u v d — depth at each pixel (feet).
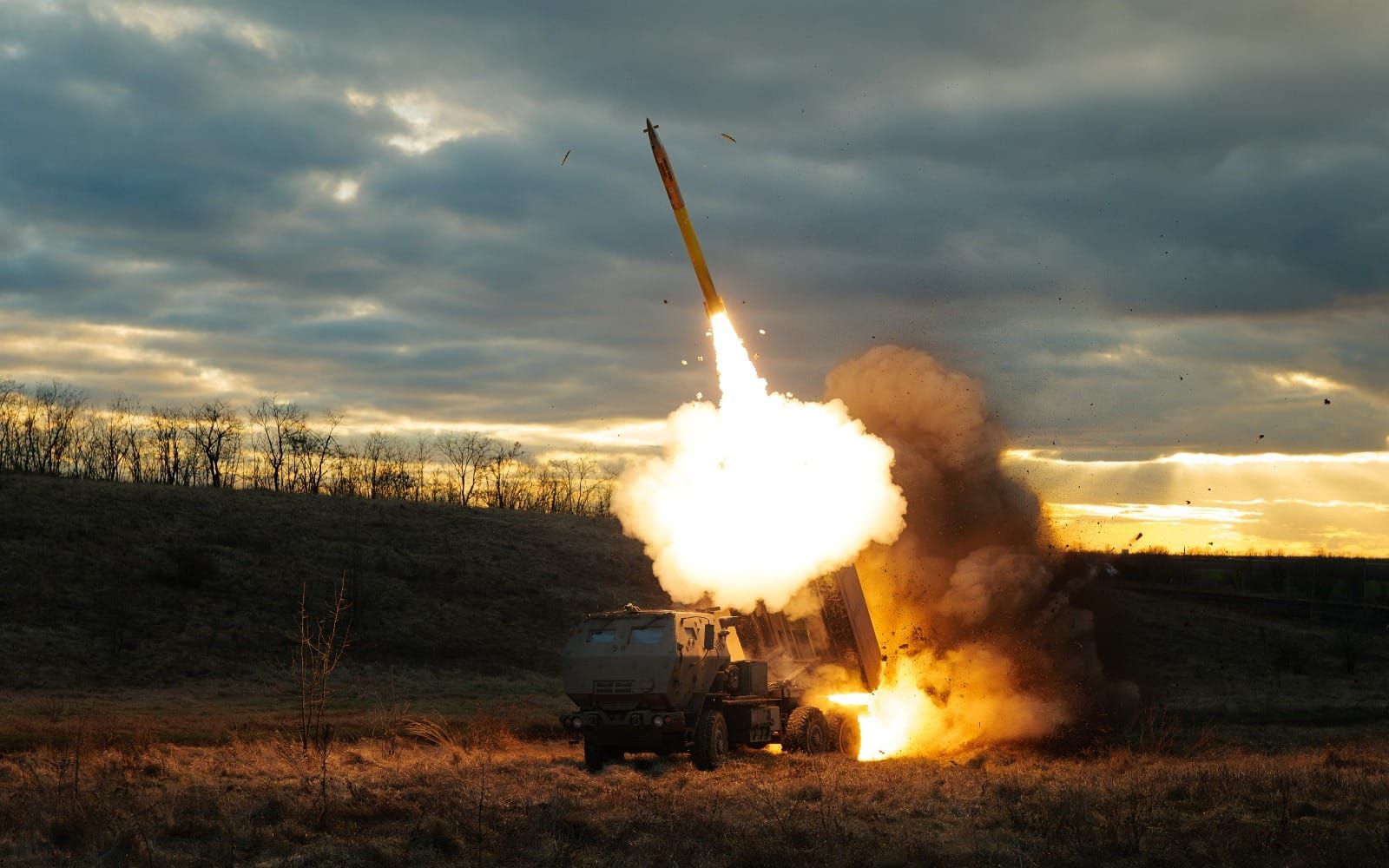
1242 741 118.52
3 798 56.39
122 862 46.52
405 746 86.89
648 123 96.12
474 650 172.65
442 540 226.99
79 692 129.29
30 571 171.63
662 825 52.37
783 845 48.26
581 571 222.07
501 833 50.90
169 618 164.86
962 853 48.55
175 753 75.41
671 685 74.13
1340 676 200.64
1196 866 46.80
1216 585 271.69
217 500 227.61
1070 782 67.41
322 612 176.14
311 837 51.19
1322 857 47.34
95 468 286.66
